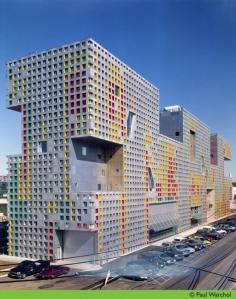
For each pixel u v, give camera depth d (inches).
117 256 2842.0
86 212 2610.7
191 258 2763.3
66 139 2738.7
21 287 1971.0
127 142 3129.9
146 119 3499.0
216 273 2278.5
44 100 2864.2
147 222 3390.7
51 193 2765.7
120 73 3063.5
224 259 2723.9
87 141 2869.1
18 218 2886.3
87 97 2669.8
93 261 2628.0
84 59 2709.2
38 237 2783.0
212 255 2886.3
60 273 2228.1
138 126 3336.6
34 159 2869.1
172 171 4087.1
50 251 2719.0
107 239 2738.7
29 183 2869.1
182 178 4402.1
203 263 2581.2
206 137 5565.9
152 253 2657.5
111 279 2127.2
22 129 2952.8
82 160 2832.2
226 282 2059.5
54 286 1985.7
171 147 4082.2
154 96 3693.4
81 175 2807.6
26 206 2861.7
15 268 2225.6
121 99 3058.6
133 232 3122.5
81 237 2709.2
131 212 3110.2
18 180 2920.8
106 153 3134.8
